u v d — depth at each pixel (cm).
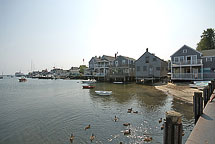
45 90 3334
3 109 1573
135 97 2139
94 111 1445
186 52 3300
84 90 3192
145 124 1070
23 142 838
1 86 4544
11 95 2608
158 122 1104
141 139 850
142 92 2606
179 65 3269
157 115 1269
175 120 273
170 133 276
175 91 2430
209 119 521
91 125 1072
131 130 972
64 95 2531
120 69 5044
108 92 2386
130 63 5112
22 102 1956
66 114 1356
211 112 609
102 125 1068
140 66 4547
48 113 1399
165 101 1805
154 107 1536
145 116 1250
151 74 4331
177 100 1841
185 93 2164
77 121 1162
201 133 401
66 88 3719
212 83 1101
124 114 1322
